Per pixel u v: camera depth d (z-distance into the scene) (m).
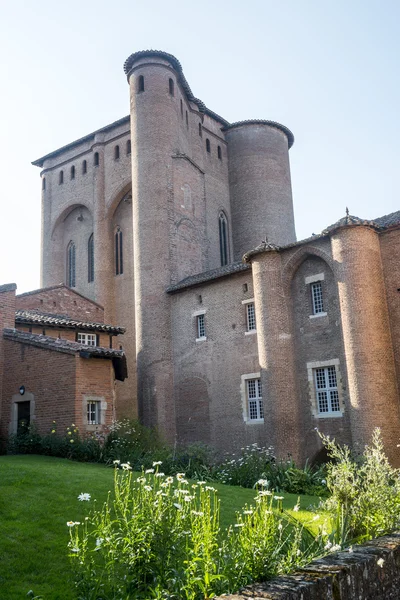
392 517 9.80
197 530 7.48
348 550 6.60
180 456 22.25
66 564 8.65
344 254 25.30
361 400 23.81
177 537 7.57
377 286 25.03
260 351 28.11
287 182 50.38
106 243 45.69
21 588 7.79
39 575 8.27
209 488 8.77
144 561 7.34
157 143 39.25
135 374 42.44
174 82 41.59
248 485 19.52
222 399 30.80
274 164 49.50
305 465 23.95
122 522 9.74
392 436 23.36
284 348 27.48
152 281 36.34
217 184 47.34
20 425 24.48
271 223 47.94
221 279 32.28
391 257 25.42
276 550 7.21
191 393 32.72
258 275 28.75
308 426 26.67
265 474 19.75
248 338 30.19
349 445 25.06
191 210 40.88
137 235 38.00
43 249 50.97
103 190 46.81
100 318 41.88
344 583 5.64
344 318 24.94
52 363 23.64
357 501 10.16
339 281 25.38
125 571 7.44
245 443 29.20
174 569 7.03
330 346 26.53
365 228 25.41
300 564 7.11
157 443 25.50
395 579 6.50
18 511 10.85
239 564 6.79
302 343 27.61
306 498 16.86
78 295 40.72
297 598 5.03
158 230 37.47
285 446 26.42
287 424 26.66
